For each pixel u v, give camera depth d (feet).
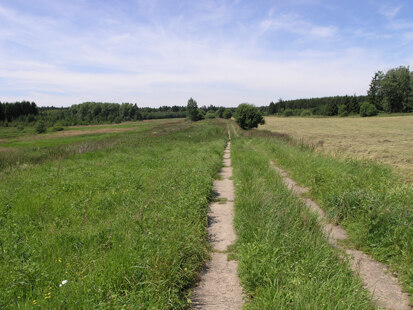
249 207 22.16
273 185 27.91
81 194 26.07
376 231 17.66
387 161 51.03
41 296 10.61
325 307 10.28
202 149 63.93
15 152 63.52
